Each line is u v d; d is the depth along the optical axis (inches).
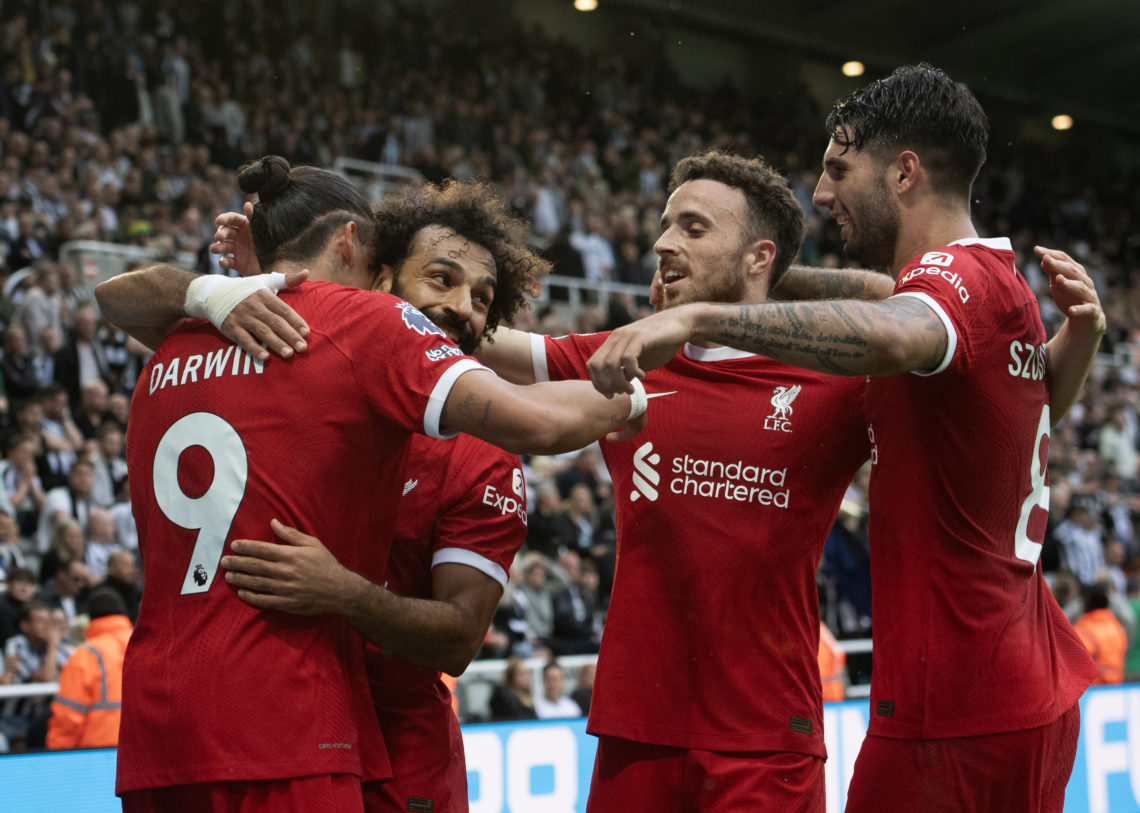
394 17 625.3
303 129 511.2
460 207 79.6
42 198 377.7
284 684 60.3
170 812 61.3
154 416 65.5
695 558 80.9
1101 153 912.9
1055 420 78.4
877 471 72.6
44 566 237.5
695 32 761.6
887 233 73.4
